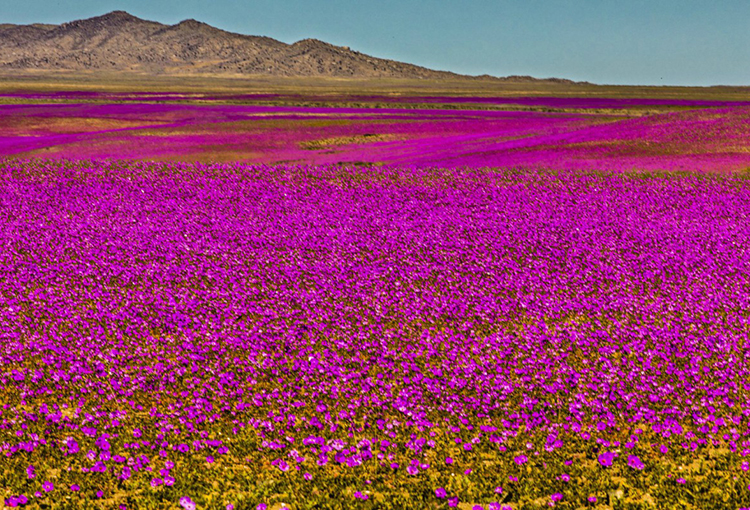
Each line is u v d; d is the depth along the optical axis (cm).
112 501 1026
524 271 2353
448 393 1405
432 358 1627
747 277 2228
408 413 1298
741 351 1600
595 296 2086
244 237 2795
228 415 1323
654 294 2089
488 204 3388
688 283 2189
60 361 1560
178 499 1024
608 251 2567
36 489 1049
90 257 2483
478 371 1533
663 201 3362
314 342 1711
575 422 1262
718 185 3659
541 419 1276
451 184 3847
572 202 3397
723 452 1139
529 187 3747
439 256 2538
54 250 2559
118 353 1636
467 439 1223
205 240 2744
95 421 1275
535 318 1905
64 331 1777
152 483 1051
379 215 3184
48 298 2039
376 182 3912
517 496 1015
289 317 1914
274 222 3048
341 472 1107
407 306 1998
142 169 4244
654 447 1163
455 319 1903
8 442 1199
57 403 1376
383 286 2198
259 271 2353
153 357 1619
